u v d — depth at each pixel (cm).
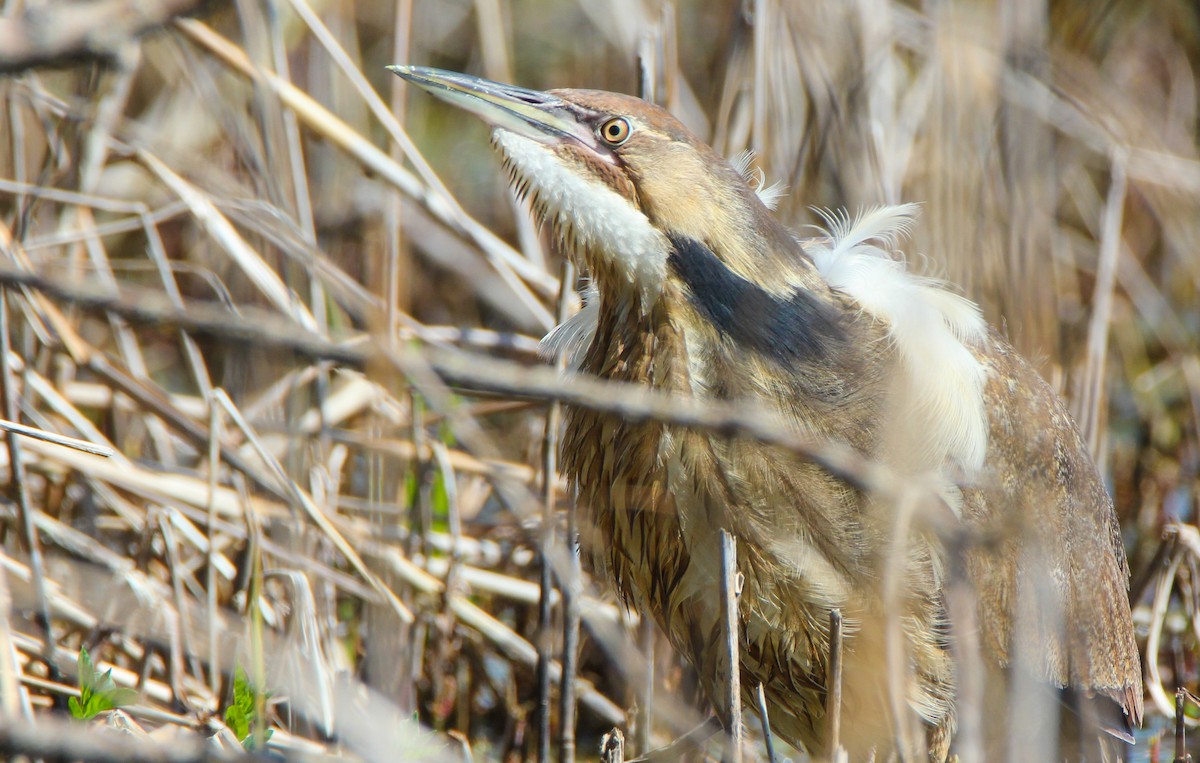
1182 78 1514
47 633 707
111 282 930
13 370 825
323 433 859
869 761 667
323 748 675
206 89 941
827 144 957
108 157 1111
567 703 746
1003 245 833
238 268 989
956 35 887
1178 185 1337
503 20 1398
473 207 1380
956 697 706
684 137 707
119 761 356
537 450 962
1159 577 881
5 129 936
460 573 857
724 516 668
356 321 1055
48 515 852
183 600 746
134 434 1011
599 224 699
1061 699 774
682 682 834
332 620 786
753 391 676
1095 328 1034
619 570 744
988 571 706
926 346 695
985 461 731
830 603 672
